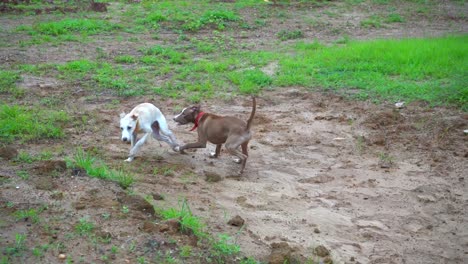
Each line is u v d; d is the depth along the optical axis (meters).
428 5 29.33
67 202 7.50
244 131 9.60
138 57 17.72
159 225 7.02
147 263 6.27
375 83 14.74
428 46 18.14
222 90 14.42
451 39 19.92
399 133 11.73
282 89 14.59
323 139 11.46
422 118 12.39
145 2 27.42
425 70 15.69
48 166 8.45
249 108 13.16
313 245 7.58
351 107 13.18
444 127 11.93
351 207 8.77
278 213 8.42
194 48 19.48
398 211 8.72
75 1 28.20
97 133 11.12
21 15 24.30
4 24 22.22
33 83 14.48
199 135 10.02
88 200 7.61
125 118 9.44
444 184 9.62
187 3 27.06
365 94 13.92
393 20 25.50
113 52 18.34
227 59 17.72
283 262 6.80
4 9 24.88
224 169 9.93
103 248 6.48
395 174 9.95
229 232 7.55
